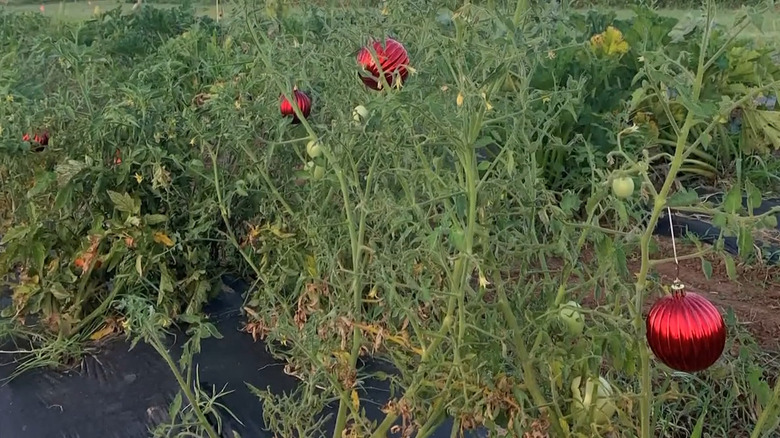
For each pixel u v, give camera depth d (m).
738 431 2.62
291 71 2.65
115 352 3.44
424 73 2.40
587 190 4.55
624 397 1.97
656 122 5.51
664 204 1.71
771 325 3.49
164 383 3.22
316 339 2.47
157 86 4.21
